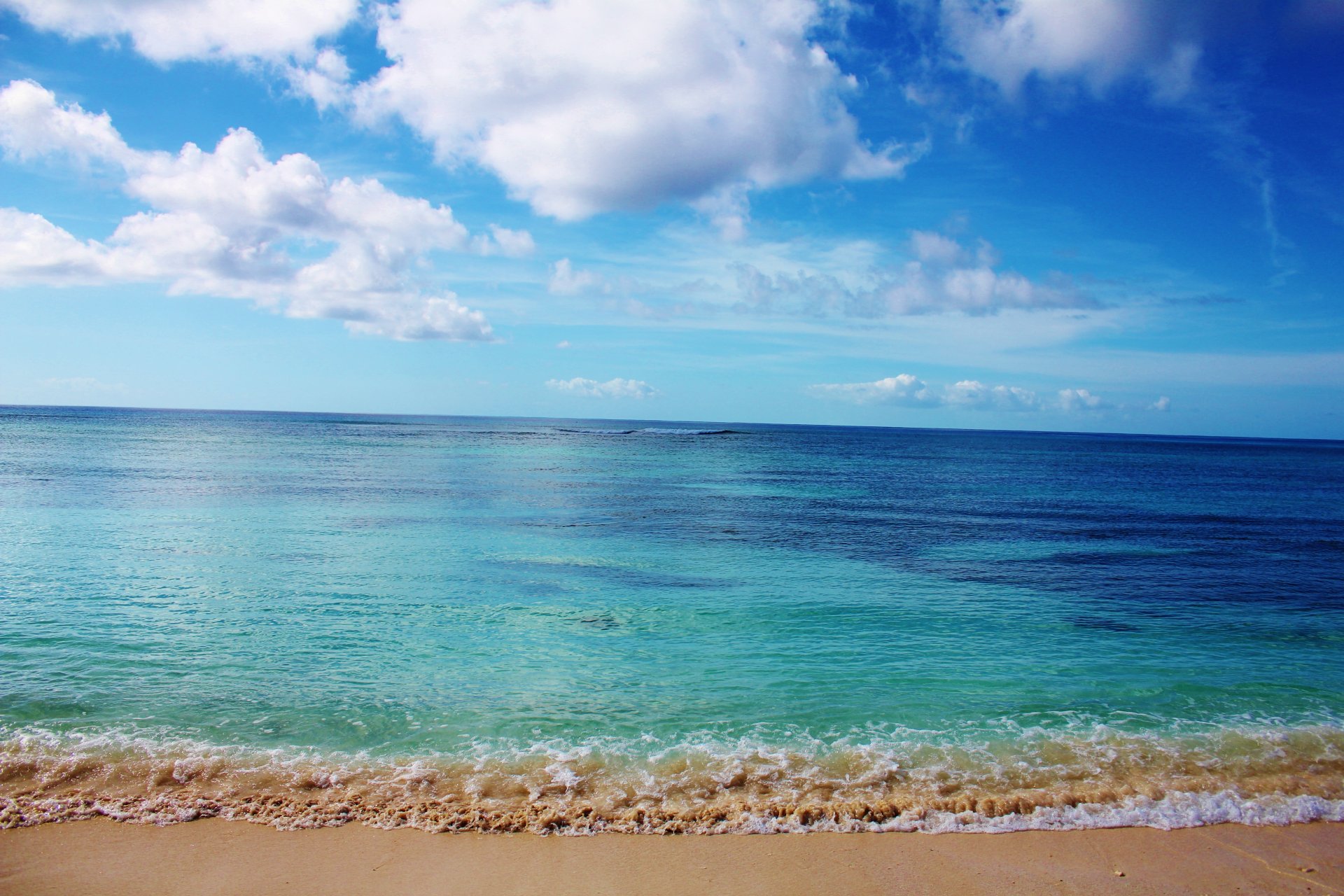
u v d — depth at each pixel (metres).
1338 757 9.15
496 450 81.06
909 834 7.22
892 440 173.62
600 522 28.91
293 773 8.13
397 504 32.56
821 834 7.17
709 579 18.89
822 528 28.33
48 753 8.43
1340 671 12.59
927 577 19.73
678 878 6.41
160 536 23.06
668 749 8.95
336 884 6.23
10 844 6.66
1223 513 36.72
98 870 6.33
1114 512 35.94
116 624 13.68
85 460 51.41
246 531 24.38
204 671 11.31
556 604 16.02
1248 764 8.89
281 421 192.12
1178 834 7.35
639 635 13.85
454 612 15.13
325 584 17.27
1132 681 11.86
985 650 13.38
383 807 7.46
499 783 8.01
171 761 8.34
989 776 8.44
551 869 6.52
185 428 121.62
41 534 22.69
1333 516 36.53
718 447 103.94
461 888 6.21
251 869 6.41
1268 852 7.09
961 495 43.75
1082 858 6.89
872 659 12.71
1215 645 13.97
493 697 10.53
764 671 11.94
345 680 11.12
